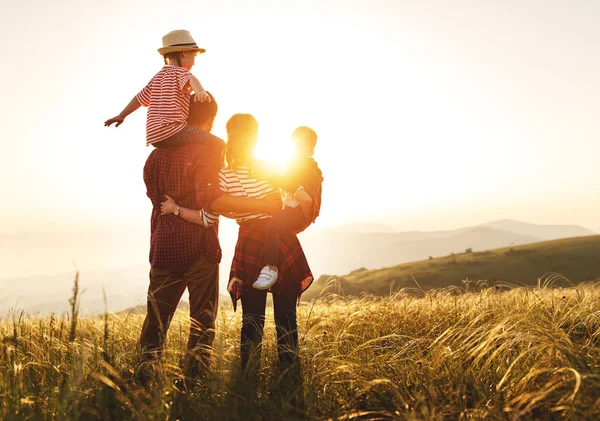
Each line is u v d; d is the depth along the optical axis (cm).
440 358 392
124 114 507
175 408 309
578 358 352
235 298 432
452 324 558
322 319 607
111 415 304
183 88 478
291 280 440
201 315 461
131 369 370
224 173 446
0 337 462
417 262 10169
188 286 466
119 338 486
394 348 462
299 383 359
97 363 342
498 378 364
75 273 312
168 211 452
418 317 599
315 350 436
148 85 498
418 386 361
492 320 512
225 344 446
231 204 437
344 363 390
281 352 411
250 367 372
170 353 428
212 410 311
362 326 568
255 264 436
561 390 319
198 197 445
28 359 405
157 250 455
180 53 500
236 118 441
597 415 276
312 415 312
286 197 458
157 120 466
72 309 317
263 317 438
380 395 350
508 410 294
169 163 458
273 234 433
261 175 442
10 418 285
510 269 8694
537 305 604
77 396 314
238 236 454
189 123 486
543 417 309
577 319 545
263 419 305
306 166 445
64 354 402
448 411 314
